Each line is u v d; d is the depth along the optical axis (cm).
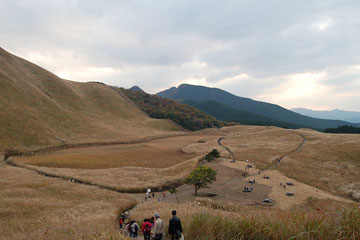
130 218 1888
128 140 10869
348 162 6625
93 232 967
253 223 686
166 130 15850
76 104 15650
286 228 614
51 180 4291
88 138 10500
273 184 4850
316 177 5562
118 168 5912
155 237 904
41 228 1352
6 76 12381
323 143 9519
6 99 10744
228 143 10594
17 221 1762
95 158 7125
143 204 2925
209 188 4628
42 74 16938
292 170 6150
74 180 4678
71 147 8975
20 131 8888
